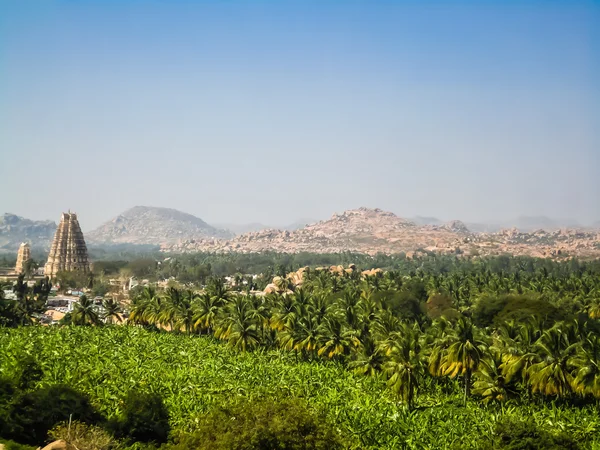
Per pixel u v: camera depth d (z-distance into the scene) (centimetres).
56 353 12781
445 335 12025
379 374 12131
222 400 9781
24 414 8331
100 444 7706
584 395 10731
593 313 18975
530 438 8250
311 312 16612
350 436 8769
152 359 13150
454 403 11119
